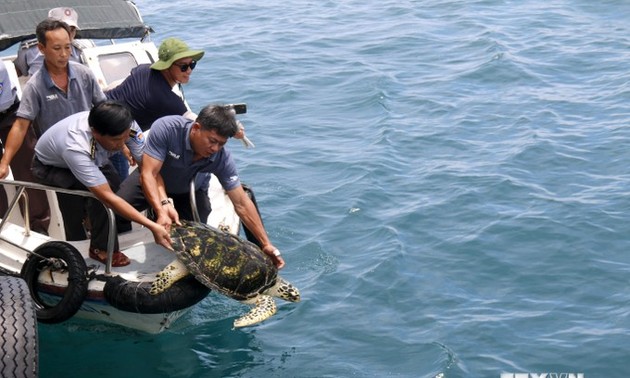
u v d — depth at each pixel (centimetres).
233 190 794
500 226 1003
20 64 941
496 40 1641
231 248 773
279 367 791
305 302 879
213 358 806
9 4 977
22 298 685
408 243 978
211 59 1609
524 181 1110
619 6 1841
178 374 786
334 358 800
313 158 1198
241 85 1482
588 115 1307
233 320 859
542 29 1717
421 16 1845
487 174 1127
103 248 797
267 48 1666
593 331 825
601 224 998
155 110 854
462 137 1252
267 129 1305
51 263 785
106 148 744
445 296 884
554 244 966
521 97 1389
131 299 760
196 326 849
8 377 652
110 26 1007
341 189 1105
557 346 805
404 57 1599
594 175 1123
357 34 1742
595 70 1494
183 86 1480
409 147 1227
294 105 1395
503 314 855
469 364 785
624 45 1608
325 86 1470
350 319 854
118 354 813
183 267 765
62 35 790
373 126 1304
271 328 845
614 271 916
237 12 1933
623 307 859
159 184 775
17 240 820
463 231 998
